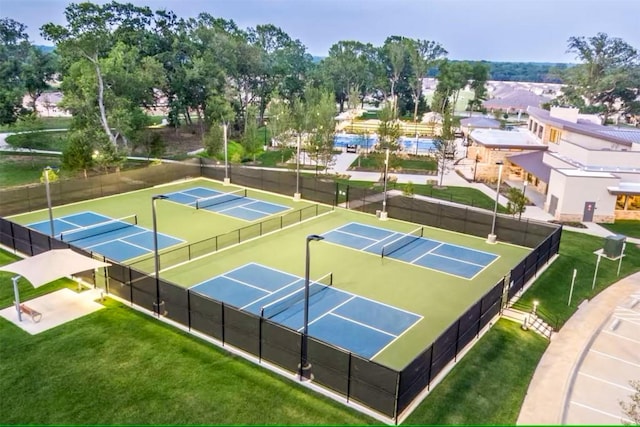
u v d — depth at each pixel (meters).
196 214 39.28
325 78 108.94
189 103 76.19
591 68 105.19
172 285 21.84
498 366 19.98
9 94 65.94
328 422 16.09
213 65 73.56
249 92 88.69
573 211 40.72
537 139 59.03
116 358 19.38
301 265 29.86
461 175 55.88
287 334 18.45
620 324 24.77
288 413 16.50
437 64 109.31
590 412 17.88
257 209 41.06
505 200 45.91
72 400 16.95
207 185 48.59
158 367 18.84
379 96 134.00
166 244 32.56
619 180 40.12
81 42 52.16
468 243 34.56
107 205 41.16
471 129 77.62
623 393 19.17
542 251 29.58
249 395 17.36
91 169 48.22
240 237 34.09
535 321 23.80
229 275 28.11
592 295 27.78
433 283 27.77
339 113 113.12
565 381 19.61
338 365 17.25
